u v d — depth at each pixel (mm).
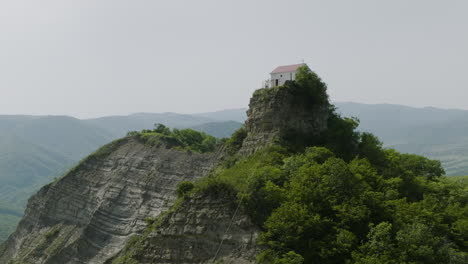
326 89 73438
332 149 64250
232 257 45625
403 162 71812
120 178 88750
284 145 63594
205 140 117312
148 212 78062
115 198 85188
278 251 40938
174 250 51406
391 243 40312
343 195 46094
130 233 76312
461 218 50469
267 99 69625
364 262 37188
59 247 82750
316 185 47531
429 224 45406
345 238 40031
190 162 81938
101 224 82375
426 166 71750
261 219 46062
